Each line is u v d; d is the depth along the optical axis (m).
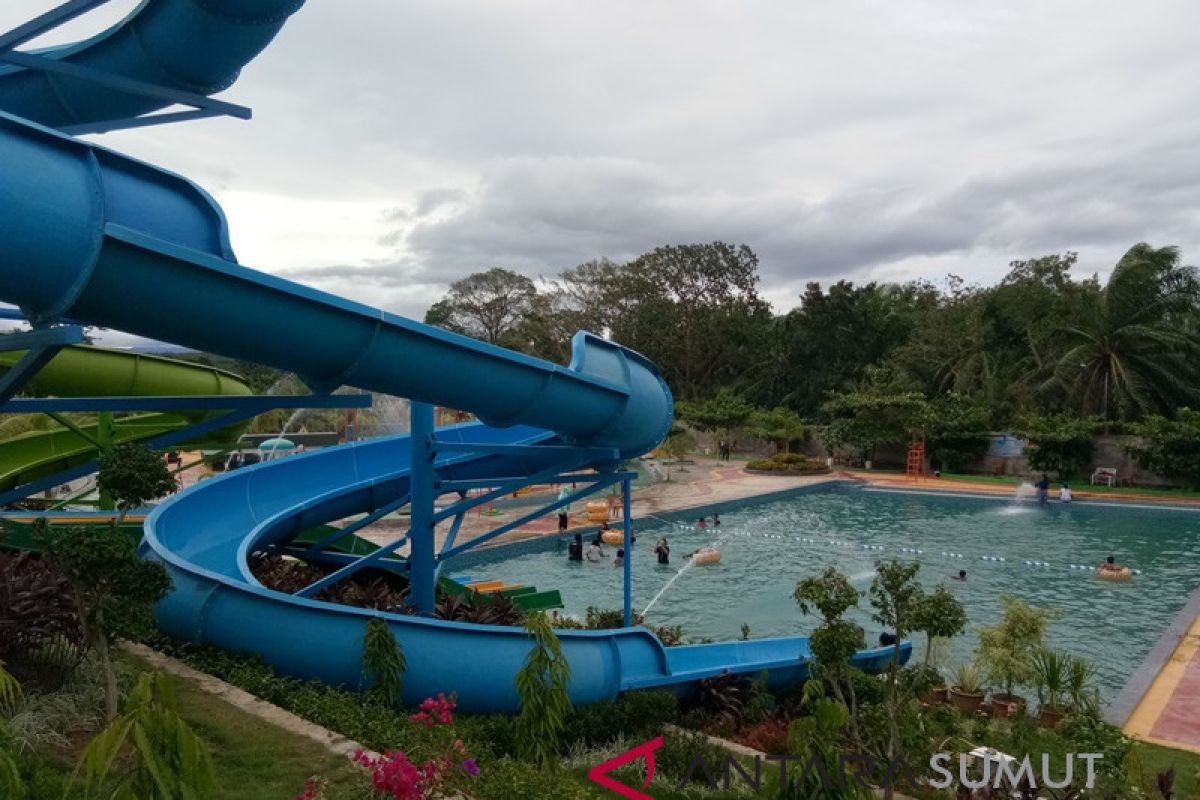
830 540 29.97
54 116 11.96
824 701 7.30
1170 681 14.66
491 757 8.50
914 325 62.75
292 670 10.02
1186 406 41.97
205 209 8.45
